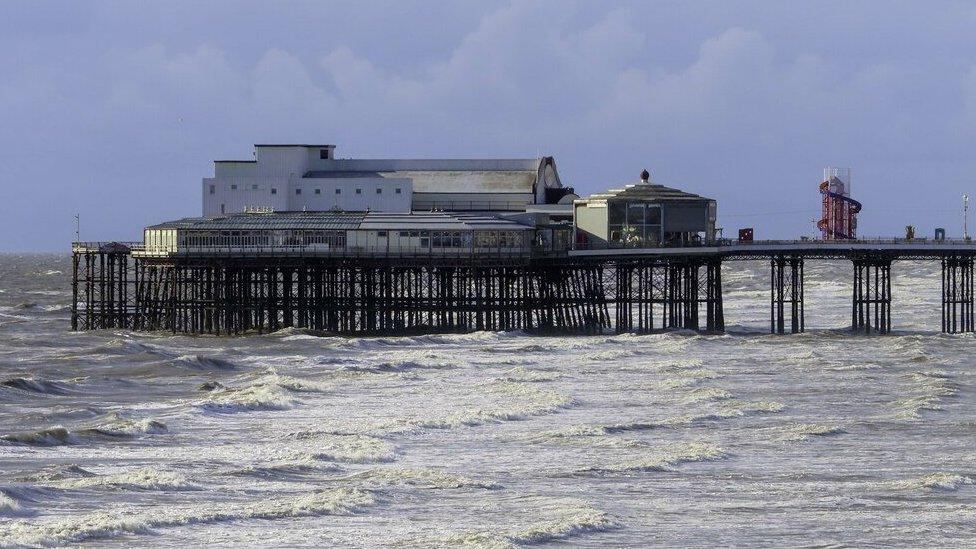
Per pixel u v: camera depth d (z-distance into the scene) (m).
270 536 174.25
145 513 180.75
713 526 184.00
